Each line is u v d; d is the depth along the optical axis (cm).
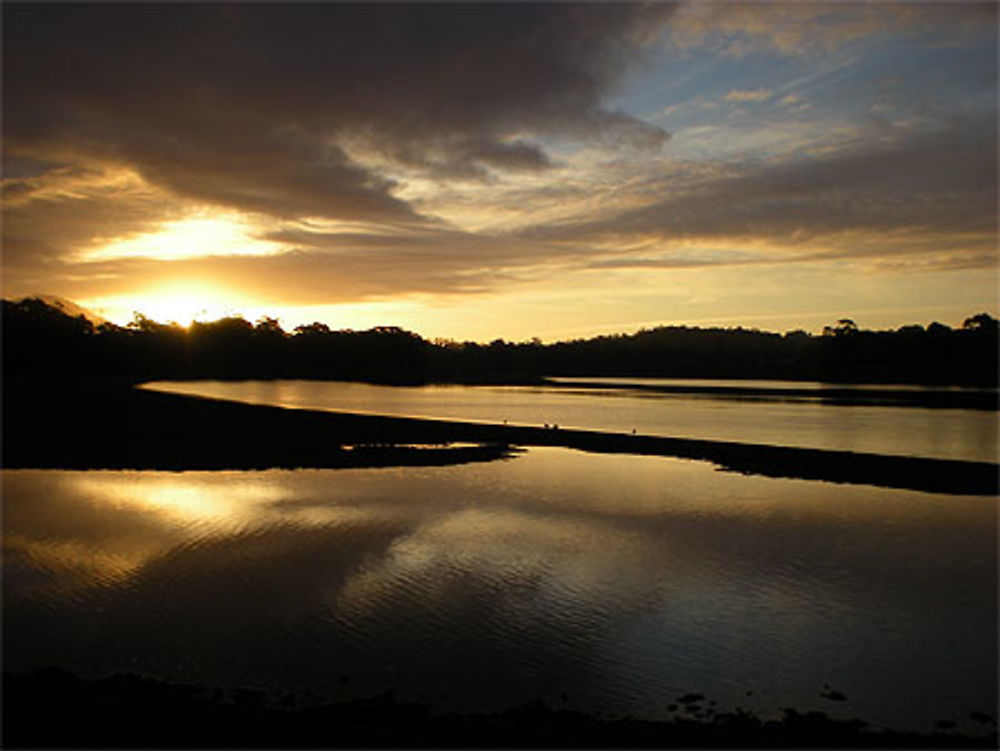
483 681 1162
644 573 1691
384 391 11694
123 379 12538
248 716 999
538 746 938
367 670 1191
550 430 4600
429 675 1179
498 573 1669
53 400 6375
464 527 2084
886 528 2153
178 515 2180
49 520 2102
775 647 1298
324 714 1014
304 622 1373
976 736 1005
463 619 1400
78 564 1692
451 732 969
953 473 3102
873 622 1415
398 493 2583
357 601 1483
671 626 1385
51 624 1350
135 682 1105
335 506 2341
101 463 3167
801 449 3784
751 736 969
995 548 1939
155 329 16600
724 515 2300
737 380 17350
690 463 3394
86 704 1021
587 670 1203
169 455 3403
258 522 2106
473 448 3806
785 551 1892
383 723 996
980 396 10044
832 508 2427
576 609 1461
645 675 1189
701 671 1205
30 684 1080
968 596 1562
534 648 1280
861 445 4453
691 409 7712
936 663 1242
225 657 1230
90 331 14575
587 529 2086
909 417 6669
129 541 1888
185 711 1011
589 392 11681
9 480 2762
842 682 1173
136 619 1378
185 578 1605
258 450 3616
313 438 4125
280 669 1190
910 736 984
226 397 9162
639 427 5581
